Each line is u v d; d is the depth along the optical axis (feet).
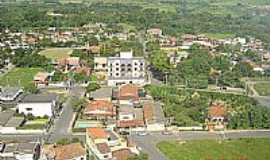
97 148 637.30
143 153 648.38
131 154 636.07
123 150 645.92
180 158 648.79
